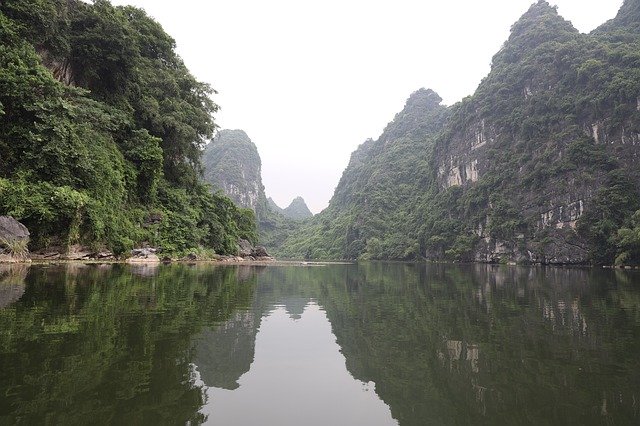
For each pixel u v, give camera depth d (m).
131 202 28.16
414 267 45.19
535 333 6.77
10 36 20.41
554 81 71.12
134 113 31.69
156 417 3.11
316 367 4.74
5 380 3.67
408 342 6.09
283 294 12.17
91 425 2.87
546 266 55.12
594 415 3.43
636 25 72.19
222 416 3.23
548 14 86.81
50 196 18.64
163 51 37.94
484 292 14.06
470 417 3.38
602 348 5.74
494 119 81.38
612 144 57.09
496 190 72.50
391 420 3.28
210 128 40.31
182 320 6.89
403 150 129.50
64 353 4.55
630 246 45.41
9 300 7.88
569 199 58.47
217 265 28.09
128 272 15.84
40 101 19.45
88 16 27.09
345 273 27.41
